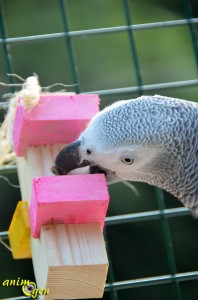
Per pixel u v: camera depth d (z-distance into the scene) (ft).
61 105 15.10
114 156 15.72
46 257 13.84
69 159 15.28
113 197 25.46
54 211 13.84
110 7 27.32
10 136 15.74
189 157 15.99
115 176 16.24
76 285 13.99
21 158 15.89
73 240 13.97
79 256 13.84
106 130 15.65
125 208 25.36
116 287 19.07
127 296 25.67
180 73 26.68
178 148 15.84
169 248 19.24
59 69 26.00
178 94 25.16
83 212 13.93
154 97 16.12
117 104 16.02
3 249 24.48
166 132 15.71
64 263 13.74
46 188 13.79
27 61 26.07
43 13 27.09
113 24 27.09
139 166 16.01
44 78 25.90
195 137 15.97
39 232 14.21
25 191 15.55
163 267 26.09
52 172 15.06
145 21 26.96
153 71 26.73
